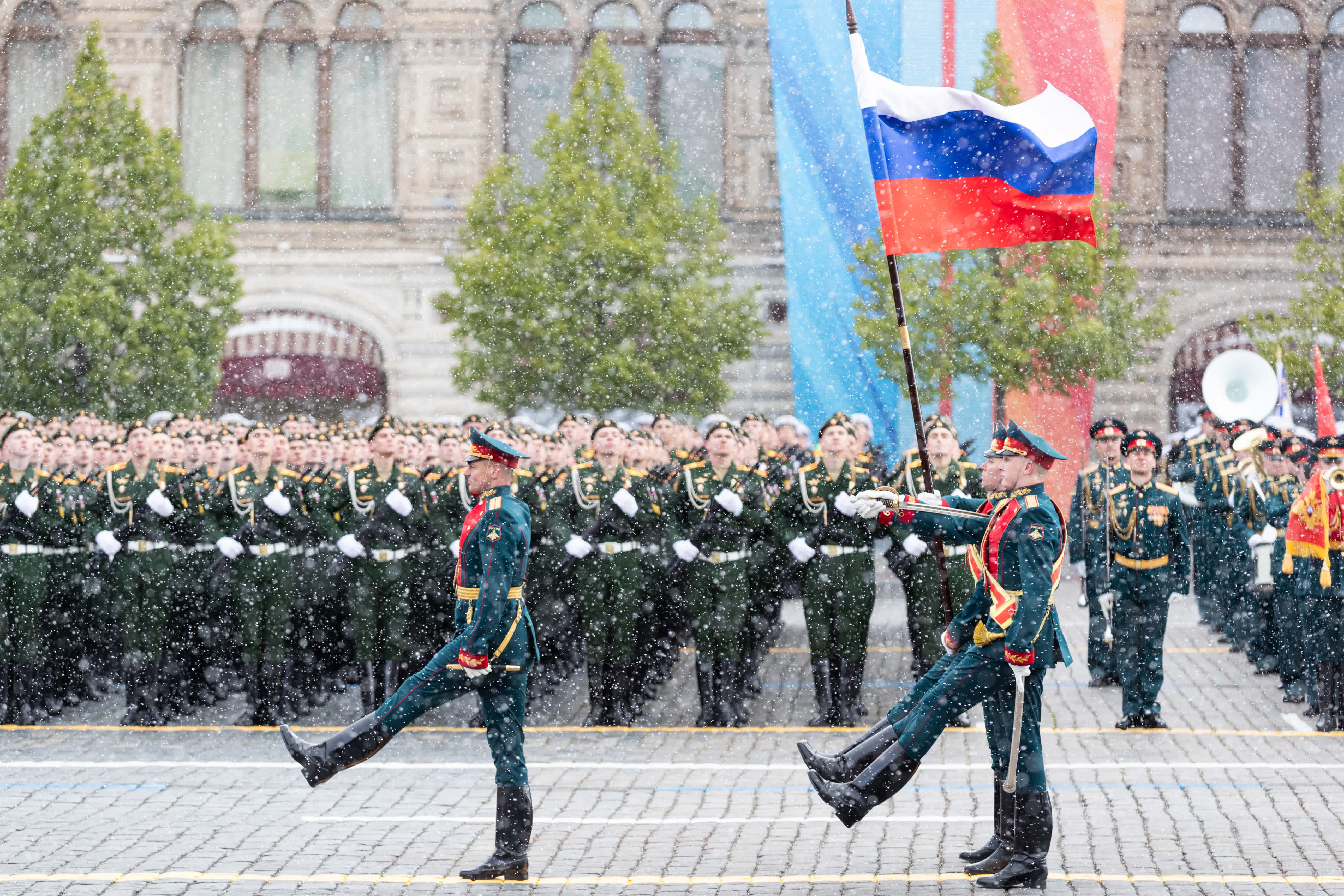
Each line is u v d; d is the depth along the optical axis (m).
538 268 74.06
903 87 24.03
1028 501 20.62
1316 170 89.44
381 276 90.00
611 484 34.88
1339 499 33.19
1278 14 89.25
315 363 89.50
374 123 91.56
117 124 76.19
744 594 34.34
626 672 34.81
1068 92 71.62
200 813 25.59
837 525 33.59
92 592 36.97
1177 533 33.84
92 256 74.94
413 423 43.44
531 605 36.50
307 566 35.53
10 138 91.00
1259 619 41.72
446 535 35.16
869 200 70.56
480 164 90.25
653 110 91.56
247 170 91.50
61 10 90.81
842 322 71.06
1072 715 35.69
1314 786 27.23
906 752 20.78
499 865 21.23
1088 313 68.75
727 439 34.09
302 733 33.72
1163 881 20.98
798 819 25.12
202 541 35.56
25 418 35.91
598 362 73.75
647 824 24.80
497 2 89.94
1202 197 89.44
